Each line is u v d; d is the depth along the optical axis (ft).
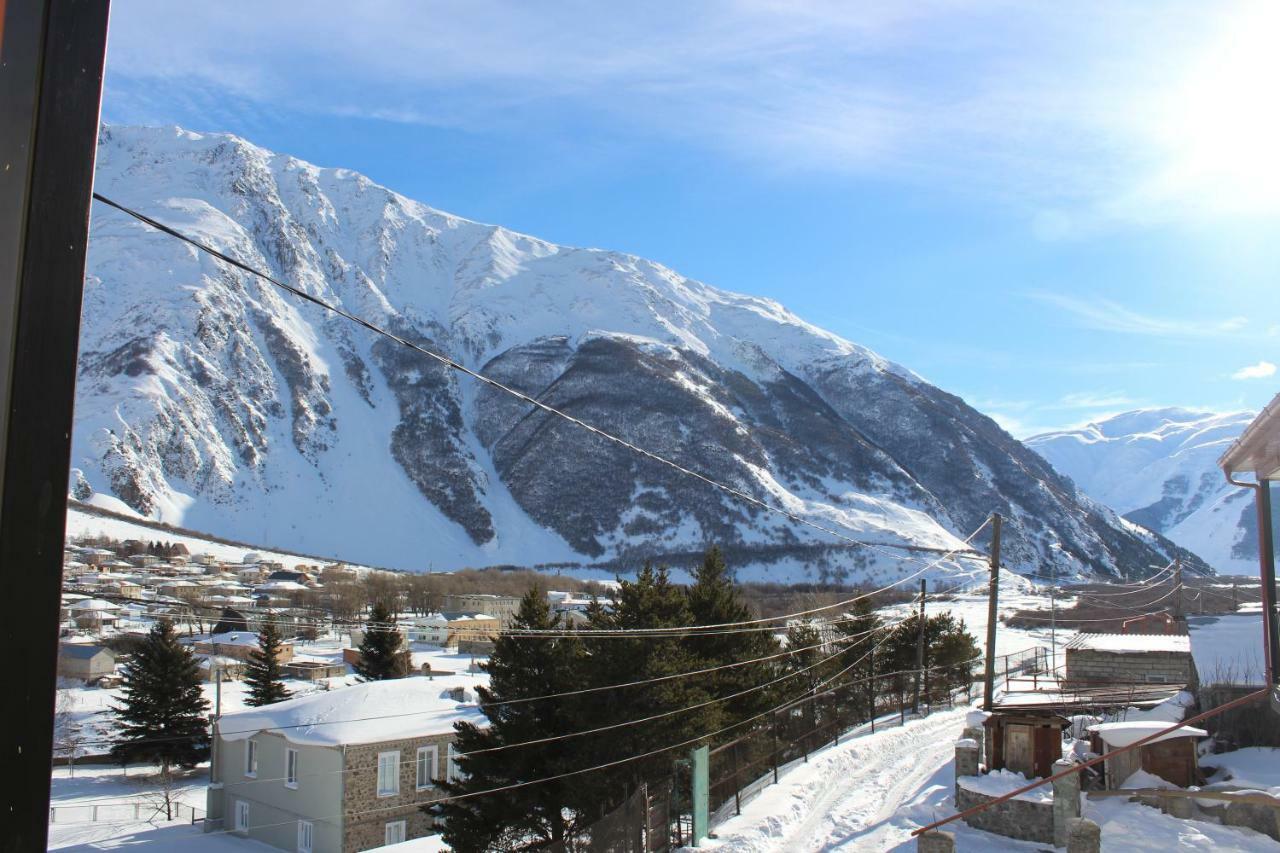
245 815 105.91
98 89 7.30
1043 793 65.62
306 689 196.13
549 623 88.33
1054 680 115.65
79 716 171.53
